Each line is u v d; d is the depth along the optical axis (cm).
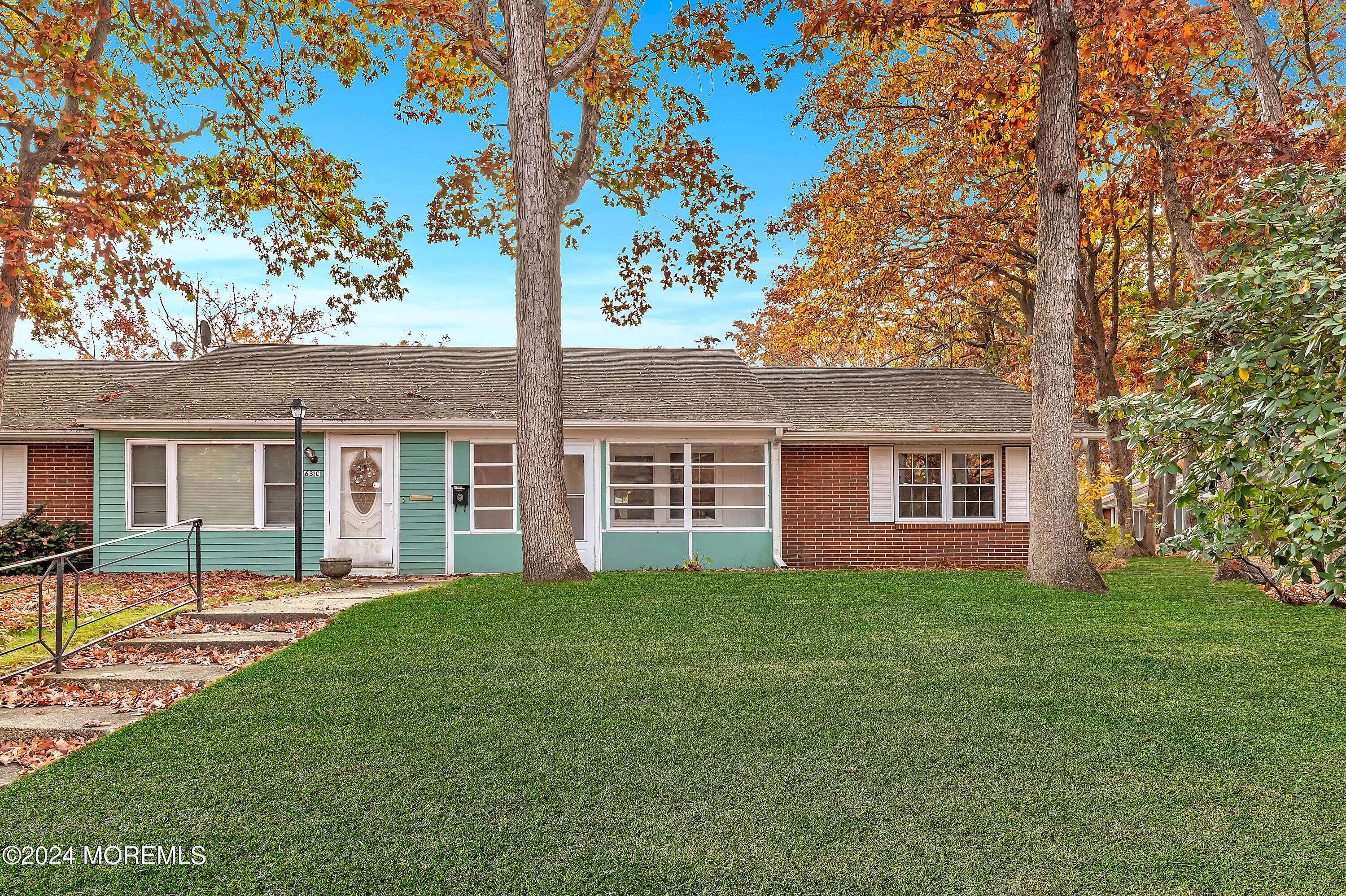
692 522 1402
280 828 321
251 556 1314
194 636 679
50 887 280
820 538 1488
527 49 1043
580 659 575
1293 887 274
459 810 336
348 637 646
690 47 1392
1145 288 2194
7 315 1273
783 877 283
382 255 1673
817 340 2017
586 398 1446
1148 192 1459
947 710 457
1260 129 1026
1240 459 539
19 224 1151
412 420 1319
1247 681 516
